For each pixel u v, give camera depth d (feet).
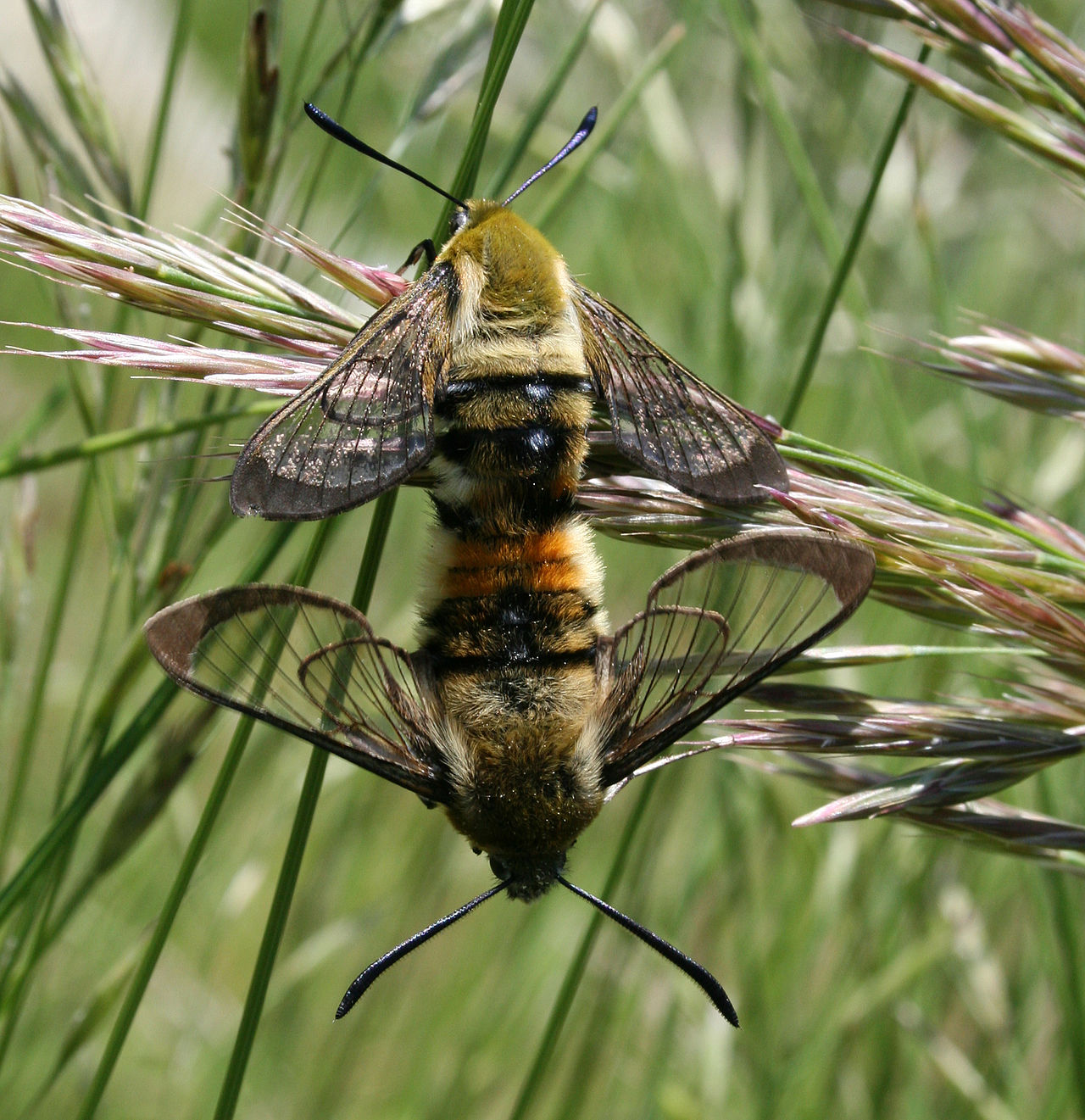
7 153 1.07
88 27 2.16
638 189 1.40
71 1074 1.23
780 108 1.13
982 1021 1.18
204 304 0.98
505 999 1.24
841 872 1.18
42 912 1.07
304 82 1.17
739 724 0.99
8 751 1.16
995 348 1.01
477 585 0.96
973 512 1.00
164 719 1.11
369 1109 1.28
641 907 1.21
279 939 1.00
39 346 2.42
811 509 0.99
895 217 1.43
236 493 0.94
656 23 1.42
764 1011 1.20
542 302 0.98
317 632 0.95
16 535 1.09
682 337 1.36
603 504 0.99
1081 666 0.98
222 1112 1.00
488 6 1.09
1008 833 0.99
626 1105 1.28
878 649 0.99
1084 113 1.01
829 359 1.41
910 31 1.02
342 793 1.33
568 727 0.95
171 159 1.83
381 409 0.96
